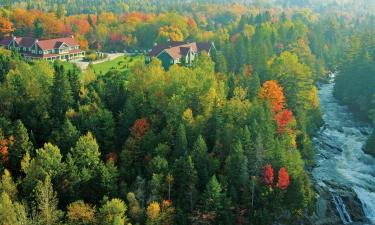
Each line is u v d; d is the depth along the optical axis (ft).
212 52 567.18
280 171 299.17
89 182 294.66
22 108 354.13
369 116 464.65
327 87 625.82
